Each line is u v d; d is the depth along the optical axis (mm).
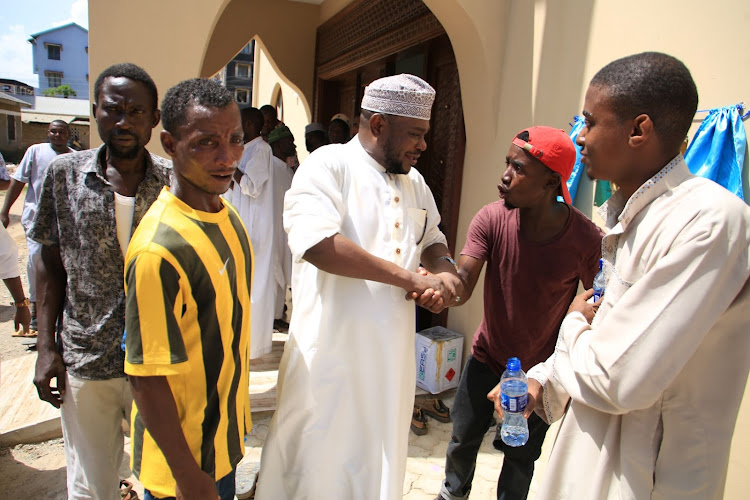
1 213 4793
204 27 3580
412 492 2895
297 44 7523
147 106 1847
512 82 3715
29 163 4727
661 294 1215
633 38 2768
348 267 1716
